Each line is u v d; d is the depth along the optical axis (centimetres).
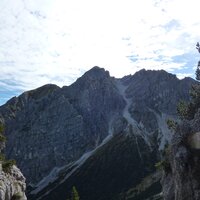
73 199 13638
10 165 7962
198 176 4547
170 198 5953
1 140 9062
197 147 4684
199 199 4347
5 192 6525
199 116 5000
